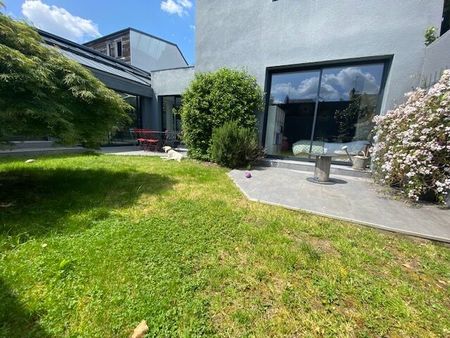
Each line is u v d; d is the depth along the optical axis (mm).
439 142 3359
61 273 1679
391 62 4883
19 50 3033
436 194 3457
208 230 2502
